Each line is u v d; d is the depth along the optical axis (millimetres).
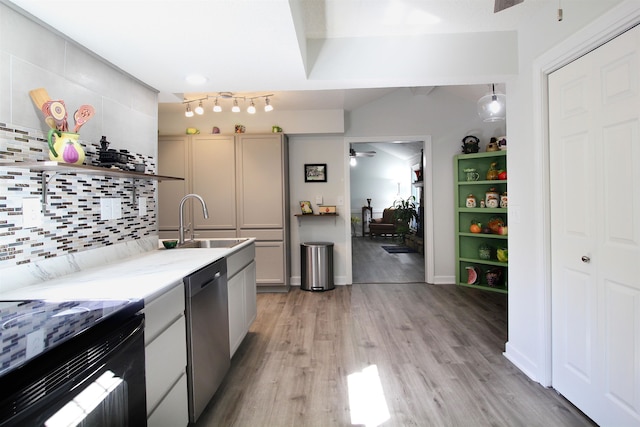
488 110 3416
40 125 1421
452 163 4328
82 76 1678
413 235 7773
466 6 1825
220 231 3982
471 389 1899
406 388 1923
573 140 1675
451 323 2943
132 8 1338
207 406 1783
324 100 3723
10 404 630
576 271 1684
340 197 4395
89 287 1282
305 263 4125
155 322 1254
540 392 1856
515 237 2178
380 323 2967
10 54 1293
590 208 1577
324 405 1778
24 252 1349
